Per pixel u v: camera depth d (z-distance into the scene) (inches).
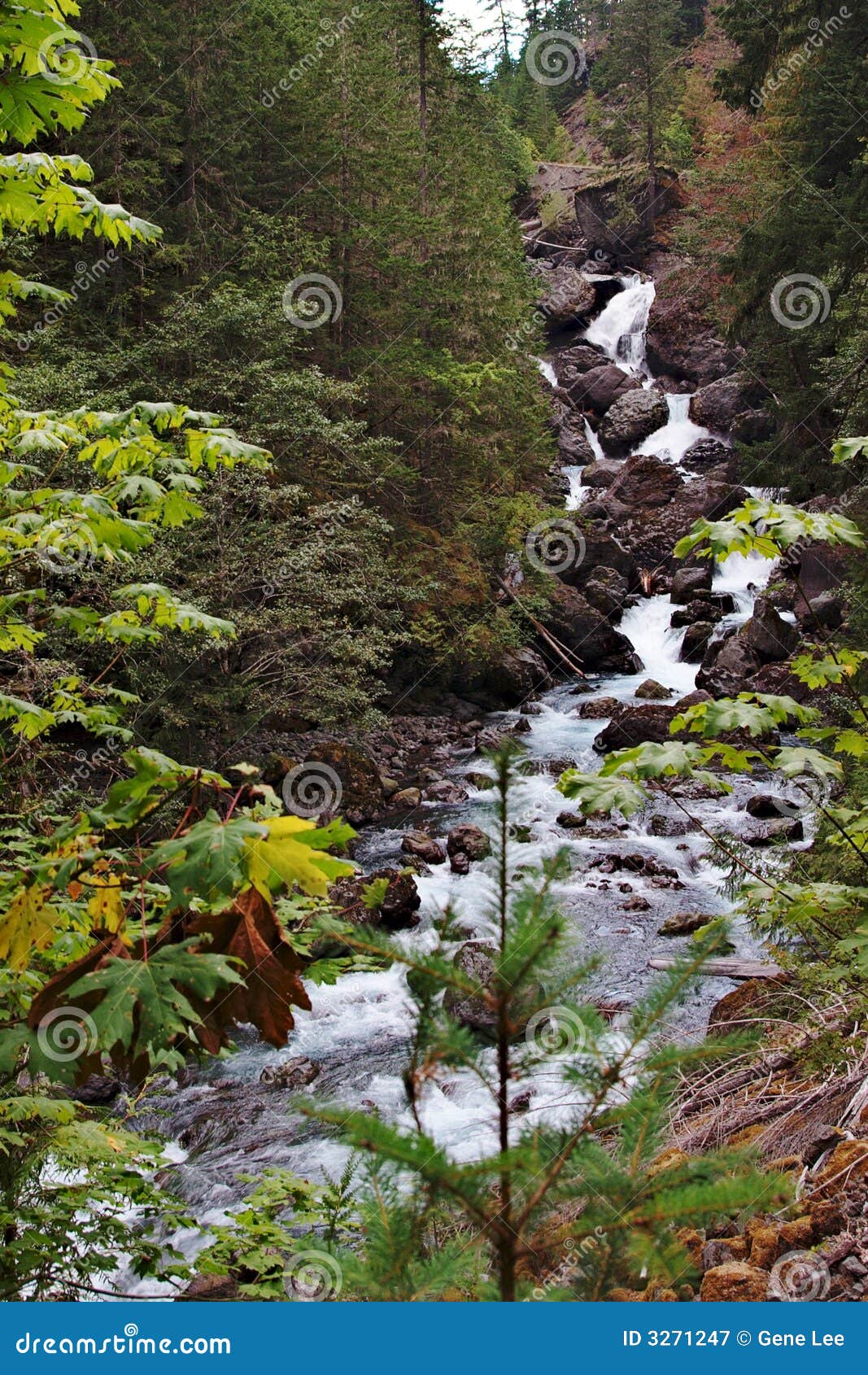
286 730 625.9
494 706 823.7
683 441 1243.8
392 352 830.5
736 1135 147.8
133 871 63.1
